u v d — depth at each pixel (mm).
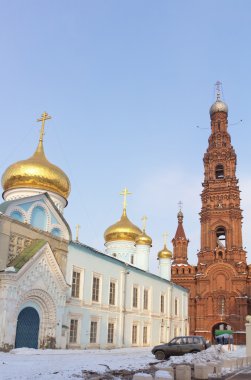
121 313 40594
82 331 34219
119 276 41562
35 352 25328
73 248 34250
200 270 70500
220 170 77188
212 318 66750
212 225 72875
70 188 38688
